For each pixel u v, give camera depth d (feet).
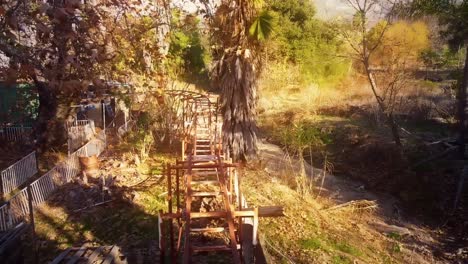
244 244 25.49
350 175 61.98
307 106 101.30
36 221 38.14
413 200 52.85
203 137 51.52
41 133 60.59
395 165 60.34
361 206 49.49
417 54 95.40
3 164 54.49
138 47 32.24
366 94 105.29
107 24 29.14
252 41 52.90
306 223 41.98
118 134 67.46
